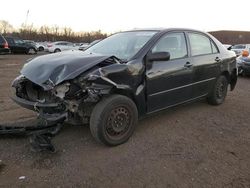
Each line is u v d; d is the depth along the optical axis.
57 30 58.88
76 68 3.56
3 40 17.41
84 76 3.53
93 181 3.11
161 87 4.43
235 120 5.26
